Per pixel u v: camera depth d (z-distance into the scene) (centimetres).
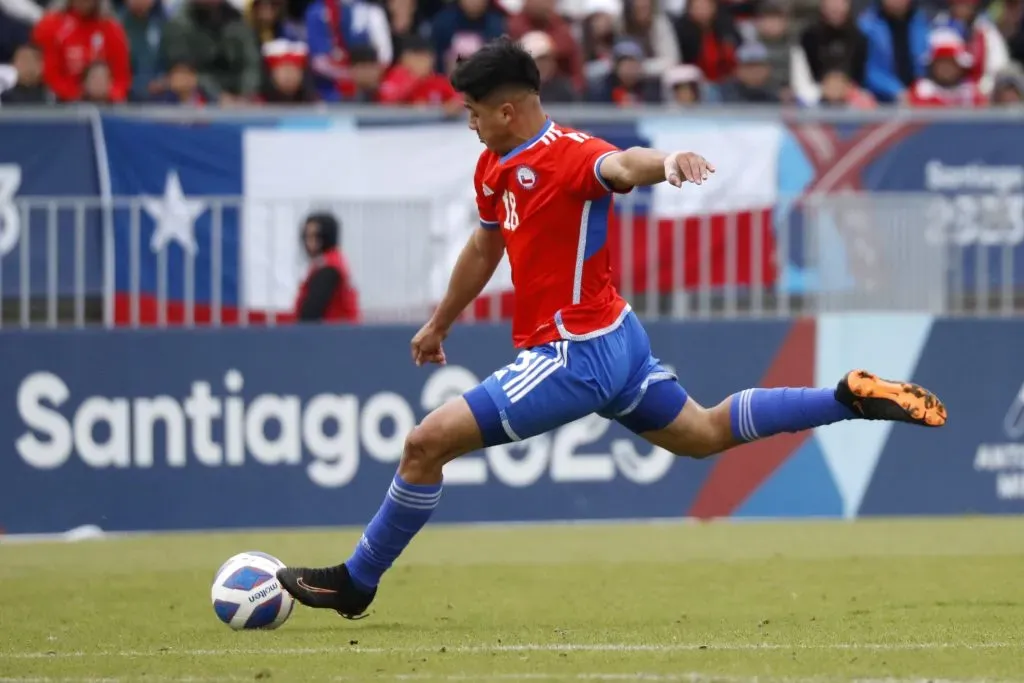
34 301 3922
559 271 2070
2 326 3894
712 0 5338
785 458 4041
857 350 4062
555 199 2044
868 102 5100
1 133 4084
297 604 2589
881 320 4069
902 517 4062
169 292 3953
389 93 4781
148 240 3947
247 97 4822
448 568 3130
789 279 4094
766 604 2564
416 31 5269
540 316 2095
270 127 4197
